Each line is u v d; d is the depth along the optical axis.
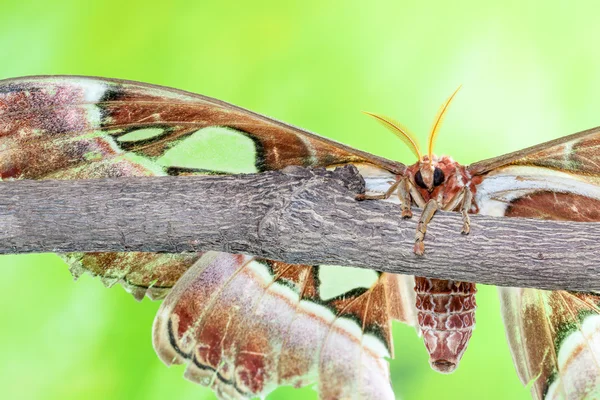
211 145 0.52
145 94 0.51
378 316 0.56
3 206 0.49
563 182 0.53
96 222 0.49
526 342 0.55
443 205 0.53
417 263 0.49
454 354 0.54
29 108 0.51
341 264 0.50
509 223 0.49
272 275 0.55
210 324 0.55
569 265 0.49
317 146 0.53
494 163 0.53
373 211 0.49
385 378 0.56
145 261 0.54
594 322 0.55
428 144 0.52
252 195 0.49
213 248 0.49
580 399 0.55
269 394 0.56
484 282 0.49
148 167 0.52
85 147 0.52
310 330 0.56
